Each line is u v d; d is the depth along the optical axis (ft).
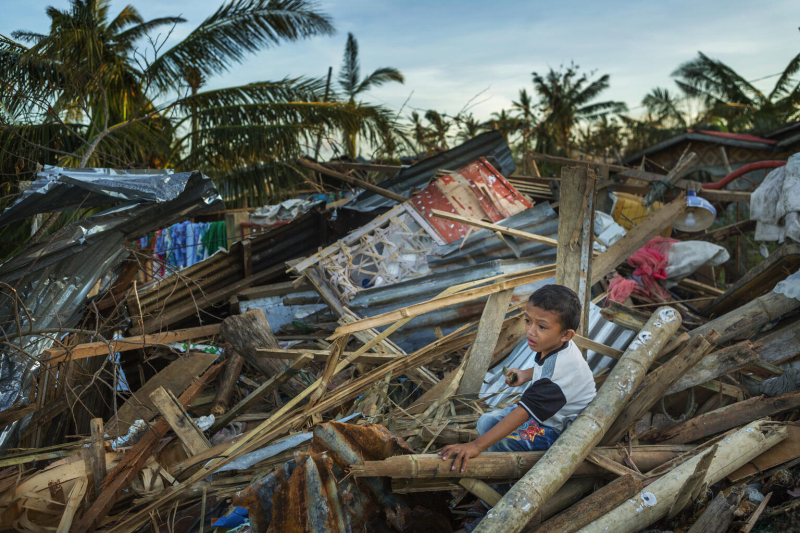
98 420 10.62
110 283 16.20
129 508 10.16
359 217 23.54
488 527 6.61
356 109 36.96
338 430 7.52
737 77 91.66
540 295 7.68
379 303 16.26
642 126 106.52
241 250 20.98
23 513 9.70
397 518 7.45
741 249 26.05
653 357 9.36
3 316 13.21
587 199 11.78
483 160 19.81
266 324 13.79
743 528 7.72
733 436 9.11
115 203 14.64
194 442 10.91
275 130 36.01
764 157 52.75
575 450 7.50
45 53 24.88
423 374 12.69
